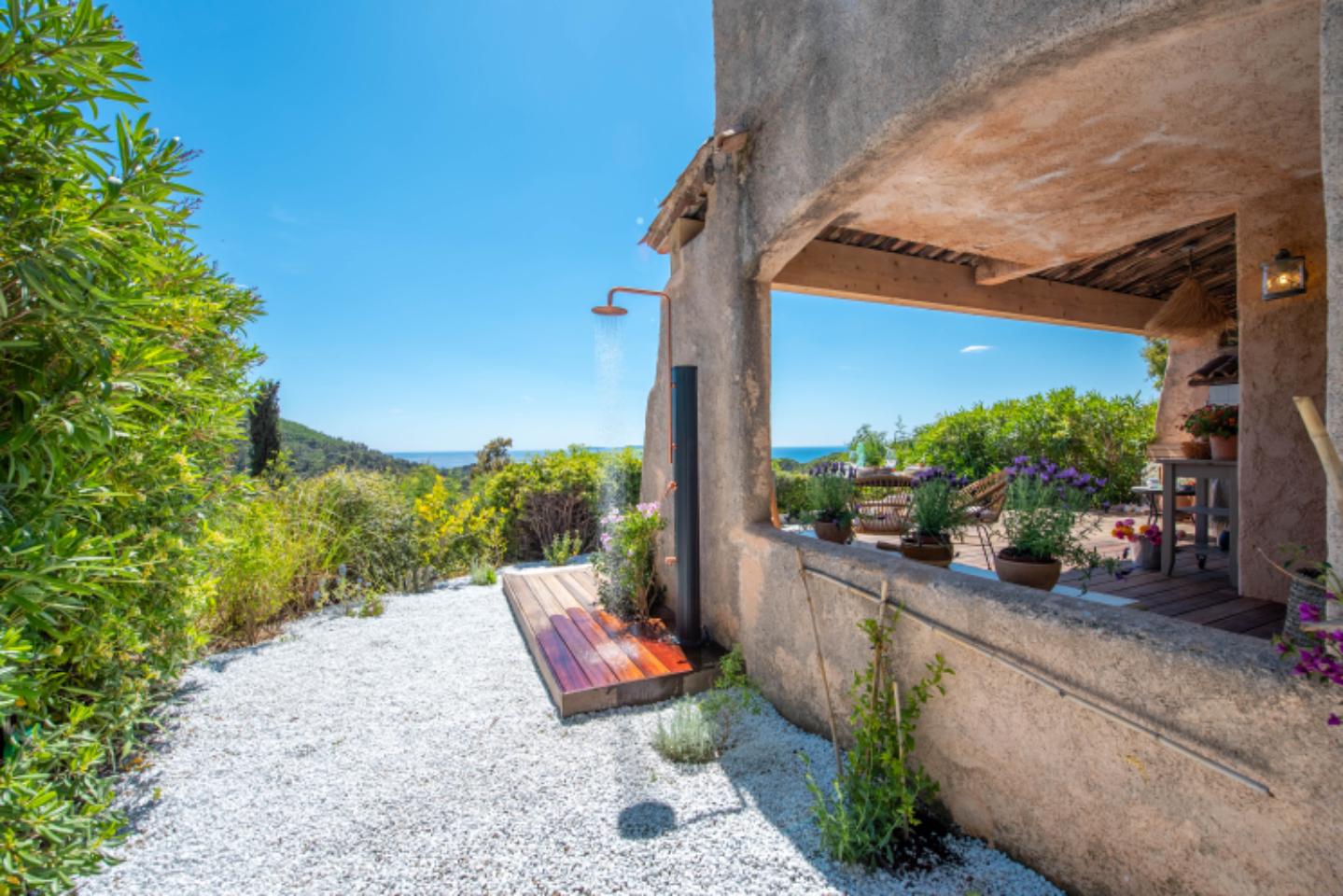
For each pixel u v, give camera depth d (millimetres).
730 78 3496
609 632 4137
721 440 3715
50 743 2107
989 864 1890
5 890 1657
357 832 2268
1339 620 1144
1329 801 1151
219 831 2287
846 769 2510
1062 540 2689
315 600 5547
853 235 4305
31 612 1793
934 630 2100
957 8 1877
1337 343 1131
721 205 3592
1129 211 3352
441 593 6199
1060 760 1715
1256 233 3174
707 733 2816
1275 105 2238
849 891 1852
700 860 2043
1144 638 1487
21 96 1696
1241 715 1292
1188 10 1392
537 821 2303
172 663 3125
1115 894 1577
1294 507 3098
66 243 1746
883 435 10234
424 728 3141
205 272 2932
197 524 3219
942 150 2648
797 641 2961
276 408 9094
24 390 1853
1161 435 6652
